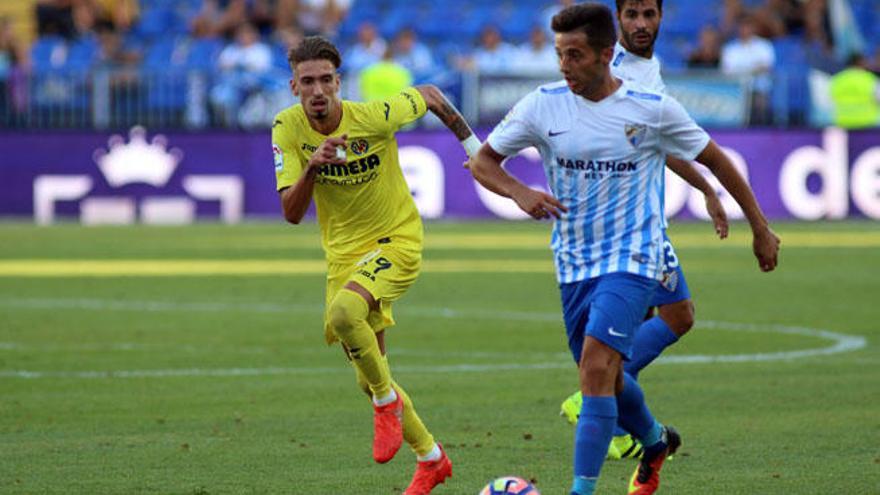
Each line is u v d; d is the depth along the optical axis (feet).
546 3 348.38
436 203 286.66
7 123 289.12
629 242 72.84
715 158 73.92
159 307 166.61
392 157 85.81
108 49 319.68
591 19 71.77
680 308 88.53
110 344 138.82
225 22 322.14
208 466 86.84
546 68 295.89
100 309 164.86
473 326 151.84
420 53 301.84
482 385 116.78
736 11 327.67
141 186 286.66
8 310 163.73
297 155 84.12
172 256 223.92
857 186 287.07
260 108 288.51
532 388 115.34
